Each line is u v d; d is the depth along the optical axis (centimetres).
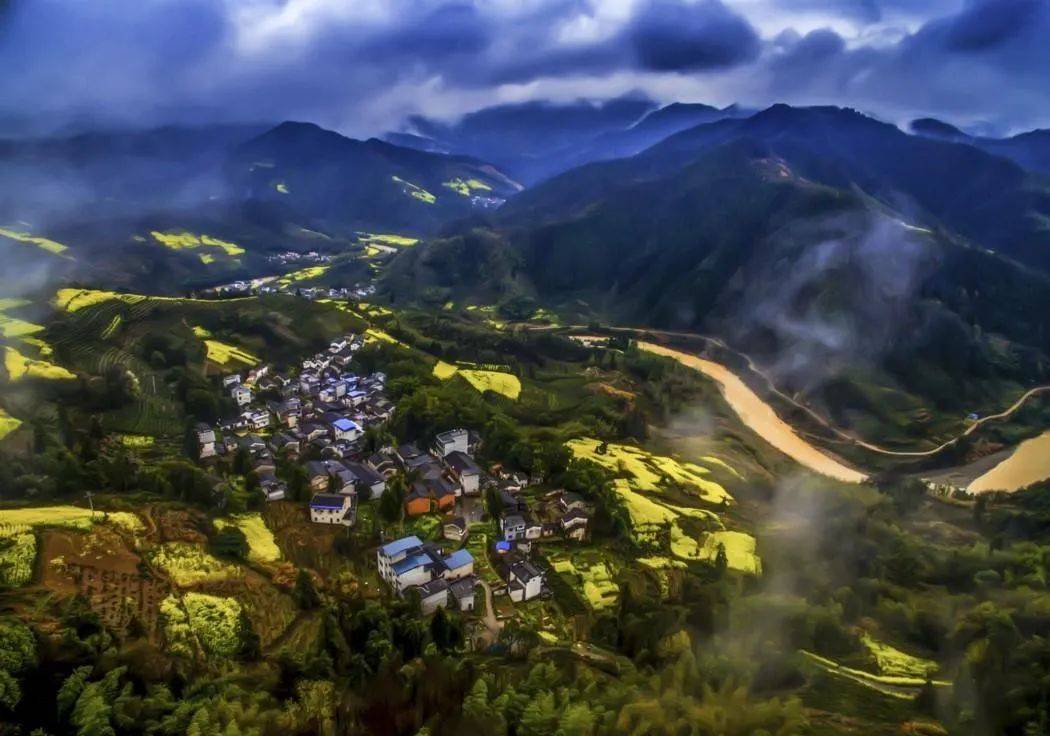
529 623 10769
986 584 13138
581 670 8975
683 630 10156
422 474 14950
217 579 9775
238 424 16825
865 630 11788
